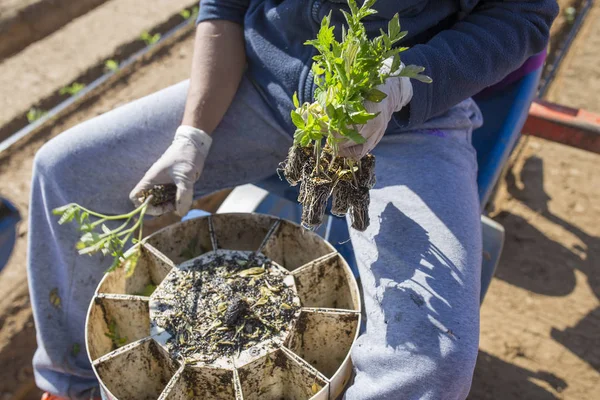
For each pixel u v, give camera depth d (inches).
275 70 69.1
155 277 65.5
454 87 62.6
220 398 55.6
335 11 63.6
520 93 80.7
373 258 61.0
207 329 56.4
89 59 166.9
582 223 118.3
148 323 59.9
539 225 118.0
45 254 74.1
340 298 64.8
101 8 185.3
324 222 83.5
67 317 75.1
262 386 56.2
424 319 55.6
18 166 137.5
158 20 181.0
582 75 154.4
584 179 126.9
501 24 65.4
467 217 63.1
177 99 74.1
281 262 68.6
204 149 69.7
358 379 56.7
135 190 68.2
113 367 55.5
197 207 114.7
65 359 75.2
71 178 70.8
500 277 109.4
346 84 47.5
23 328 105.0
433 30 69.3
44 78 160.4
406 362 54.1
